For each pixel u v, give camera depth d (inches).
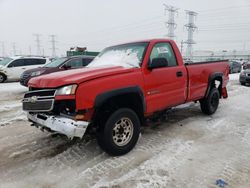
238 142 157.4
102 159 132.4
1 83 539.5
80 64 382.6
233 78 699.4
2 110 264.4
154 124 197.9
